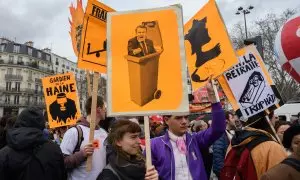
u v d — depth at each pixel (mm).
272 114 4391
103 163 3865
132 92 3129
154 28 3207
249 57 4492
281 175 2418
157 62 3141
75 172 3783
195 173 3541
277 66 31812
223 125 3691
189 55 4137
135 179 2869
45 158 3375
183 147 3637
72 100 6637
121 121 3096
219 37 3898
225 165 3438
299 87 31266
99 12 4082
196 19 4184
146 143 2891
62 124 6613
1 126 5809
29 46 78188
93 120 3613
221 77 4543
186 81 3051
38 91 79375
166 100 3049
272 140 3176
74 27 4680
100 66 3990
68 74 6707
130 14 3277
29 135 3318
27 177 3262
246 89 4414
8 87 74438
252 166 3084
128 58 3201
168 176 3521
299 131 2951
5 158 3264
